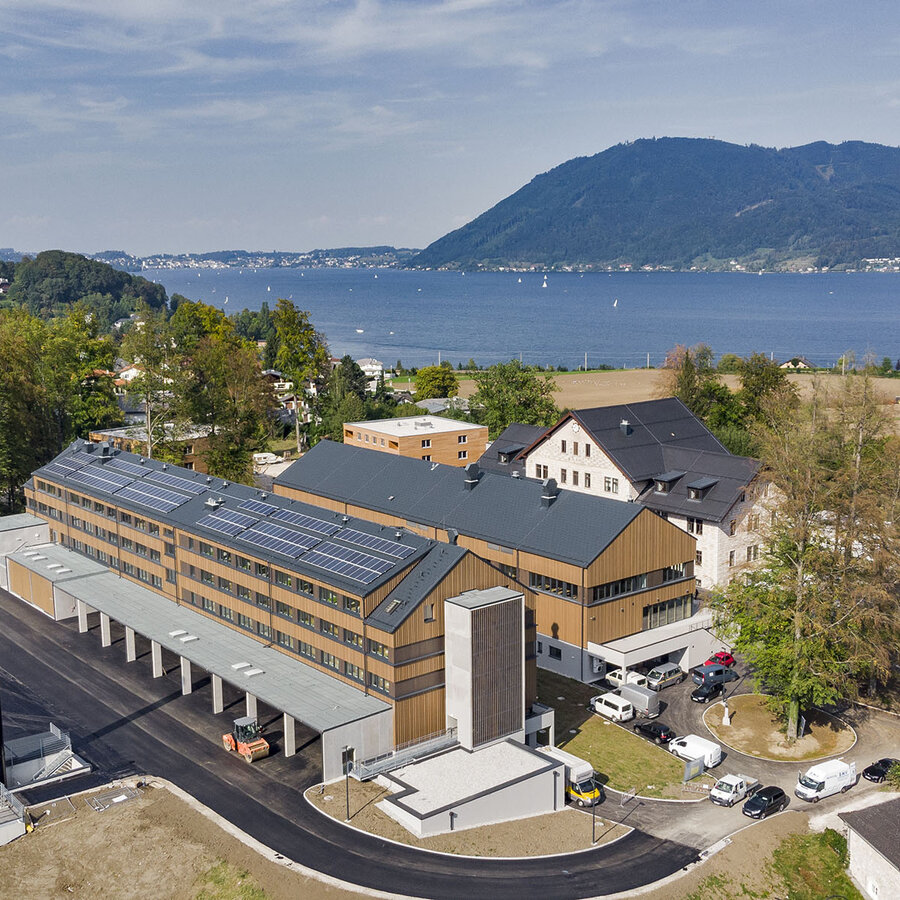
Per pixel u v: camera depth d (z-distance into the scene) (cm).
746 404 13725
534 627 6031
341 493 9362
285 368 16388
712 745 5941
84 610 7975
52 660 7400
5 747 5766
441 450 12431
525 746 5691
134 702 6606
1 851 4769
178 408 12269
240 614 6950
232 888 4475
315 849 4766
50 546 9388
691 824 5184
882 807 4950
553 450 10119
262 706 6581
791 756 6047
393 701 5606
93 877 4572
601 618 7038
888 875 4494
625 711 6438
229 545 6938
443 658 5791
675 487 9100
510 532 7650
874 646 6103
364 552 6250
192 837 4872
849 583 6203
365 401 17900
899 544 6481
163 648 7656
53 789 5394
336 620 5994
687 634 7319
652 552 7356
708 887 4616
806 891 4734
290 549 6581
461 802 4988
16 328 14575
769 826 5144
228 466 12600
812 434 7125
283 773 5566
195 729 6178
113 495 8525
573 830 5091
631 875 4662
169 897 4438
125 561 8344
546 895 4469
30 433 11812
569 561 6975
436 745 5638
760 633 6338
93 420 13562
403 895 4416
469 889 4484
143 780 5475
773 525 6681
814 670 6031
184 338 18512
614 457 9306
